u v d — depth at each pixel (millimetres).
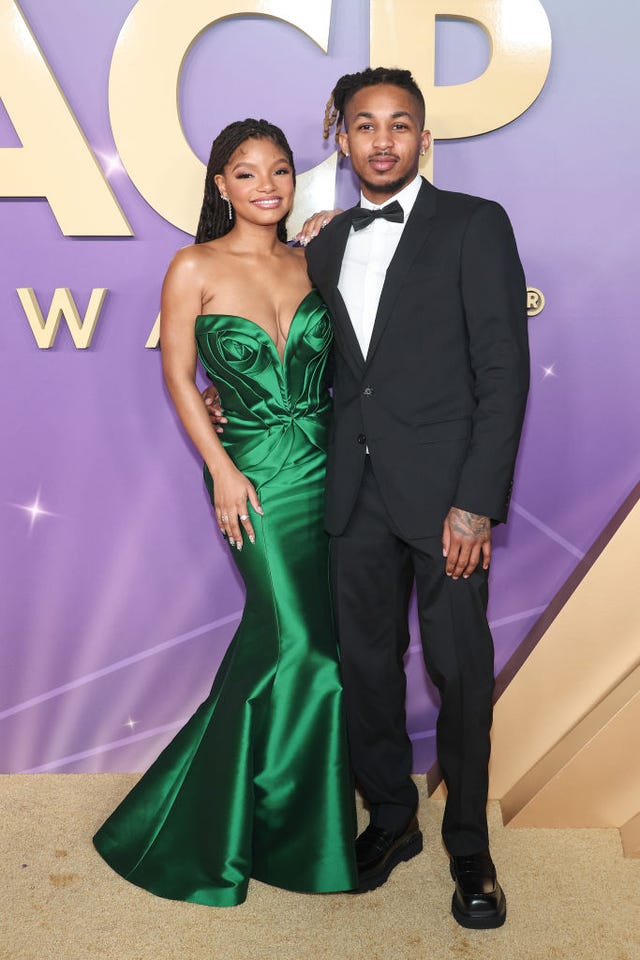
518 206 2404
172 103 2375
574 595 2398
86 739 2754
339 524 2152
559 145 2371
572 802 2361
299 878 2172
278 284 2213
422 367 2014
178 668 2705
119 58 2359
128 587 2664
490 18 2307
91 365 2551
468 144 2383
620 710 2283
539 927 2047
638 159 2365
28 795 2629
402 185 2055
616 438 2508
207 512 2617
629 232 2400
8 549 2656
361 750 2322
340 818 2188
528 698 2453
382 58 2338
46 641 2703
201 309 2197
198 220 2414
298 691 2221
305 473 2250
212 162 2209
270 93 2406
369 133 2012
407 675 2686
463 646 2074
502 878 2201
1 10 2344
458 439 2018
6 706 2742
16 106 2385
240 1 2330
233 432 2268
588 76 2336
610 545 2367
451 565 1999
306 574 2254
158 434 2580
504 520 1971
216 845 2164
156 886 2199
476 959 1963
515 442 1932
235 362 2166
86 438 2588
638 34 2312
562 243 2416
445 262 1966
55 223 2477
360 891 2197
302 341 2195
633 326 2443
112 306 2516
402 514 2051
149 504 2617
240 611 2664
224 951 2008
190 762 2328
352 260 2111
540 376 2484
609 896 2137
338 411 2186
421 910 2127
